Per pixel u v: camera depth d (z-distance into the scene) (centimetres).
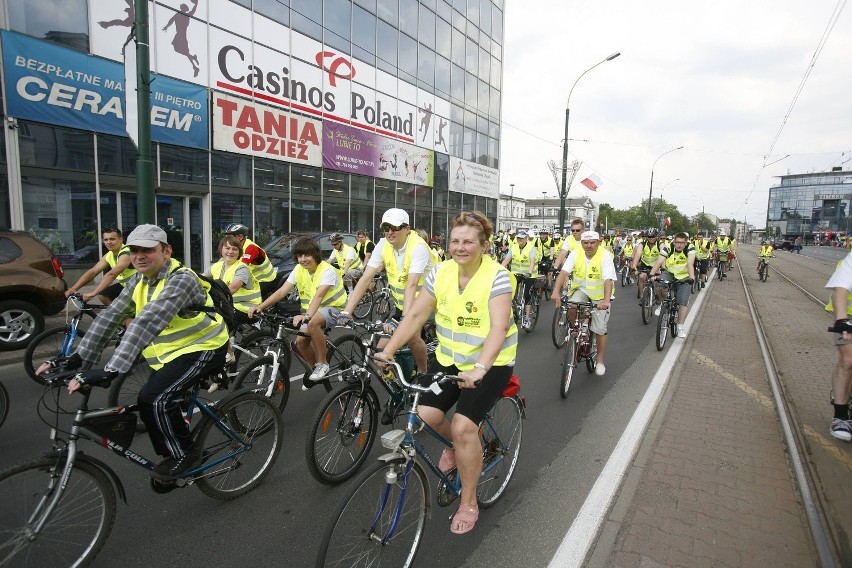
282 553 284
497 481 346
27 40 1001
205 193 1370
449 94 2423
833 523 308
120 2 1141
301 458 401
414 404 275
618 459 398
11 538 237
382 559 255
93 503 261
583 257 607
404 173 2138
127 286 314
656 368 668
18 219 1016
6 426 444
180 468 305
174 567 269
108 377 264
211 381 380
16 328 680
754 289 1664
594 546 288
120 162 1174
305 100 1634
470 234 267
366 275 489
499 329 266
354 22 1805
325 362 482
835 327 409
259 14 1457
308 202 1691
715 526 305
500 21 2888
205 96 1336
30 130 1024
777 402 525
